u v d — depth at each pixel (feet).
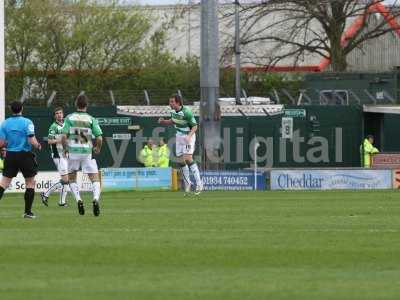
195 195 298.56
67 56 573.33
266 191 335.06
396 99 467.11
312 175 360.48
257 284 110.73
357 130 449.48
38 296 102.89
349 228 172.04
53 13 576.20
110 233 162.50
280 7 611.47
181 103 290.56
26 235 158.61
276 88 562.66
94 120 202.49
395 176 362.94
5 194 328.08
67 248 139.44
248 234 160.76
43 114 418.10
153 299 101.65
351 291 106.11
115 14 587.27
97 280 113.60
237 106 443.32
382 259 130.21
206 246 142.41
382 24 598.75
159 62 588.09
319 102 470.39
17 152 199.31
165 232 164.66
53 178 331.36
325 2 586.04
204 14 358.64
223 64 580.30
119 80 570.87
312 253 135.33
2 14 365.20
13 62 568.00
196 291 106.32
